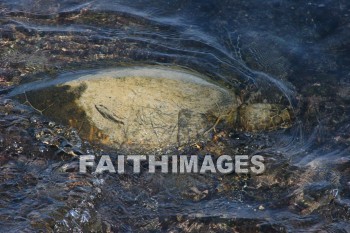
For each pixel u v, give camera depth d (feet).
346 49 28.68
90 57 27.50
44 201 20.80
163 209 21.06
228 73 26.91
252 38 29.35
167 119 23.41
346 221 20.61
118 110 23.39
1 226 19.70
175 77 24.64
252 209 21.09
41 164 22.33
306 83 26.68
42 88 24.30
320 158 23.04
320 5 31.22
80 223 20.27
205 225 20.47
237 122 24.34
